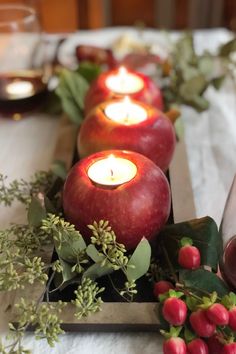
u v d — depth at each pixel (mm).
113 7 1709
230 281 476
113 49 863
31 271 459
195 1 1664
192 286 458
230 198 507
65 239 472
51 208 527
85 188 497
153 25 1747
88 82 762
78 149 602
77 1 1278
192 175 654
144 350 465
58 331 437
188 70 767
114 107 599
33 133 737
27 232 503
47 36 934
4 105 748
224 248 493
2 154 696
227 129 741
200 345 425
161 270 493
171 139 588
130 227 494
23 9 783
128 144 565
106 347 467
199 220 494
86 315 462
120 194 491
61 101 726
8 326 474
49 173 602
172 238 496
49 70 840
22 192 596
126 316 470
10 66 788
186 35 814
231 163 675
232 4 1677
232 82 841
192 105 759
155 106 666
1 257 489
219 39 925
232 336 428
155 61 808
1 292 503
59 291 488
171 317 428
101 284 497
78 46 814
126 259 465
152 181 504
